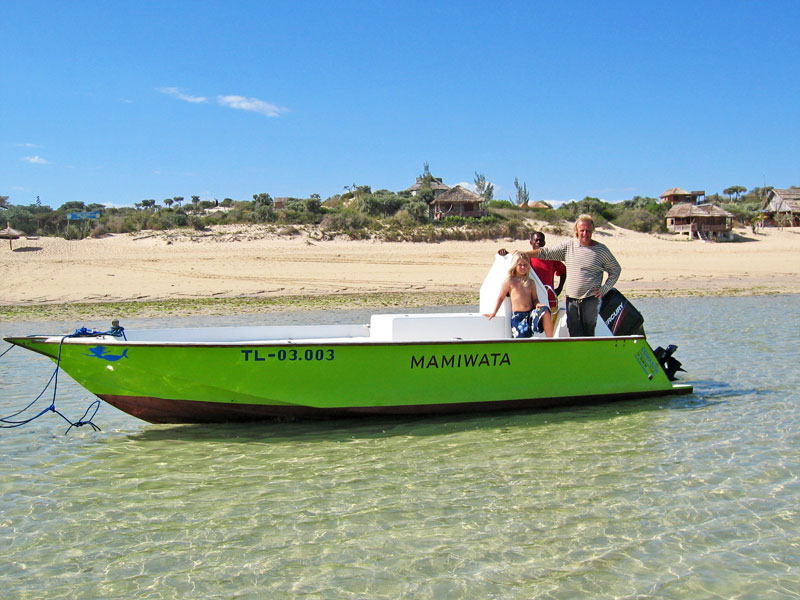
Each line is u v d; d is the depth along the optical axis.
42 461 6.39
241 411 7.24
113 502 5.41
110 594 4.07
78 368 6.79
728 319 16.61
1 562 4.45
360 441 6.94
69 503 5.38
